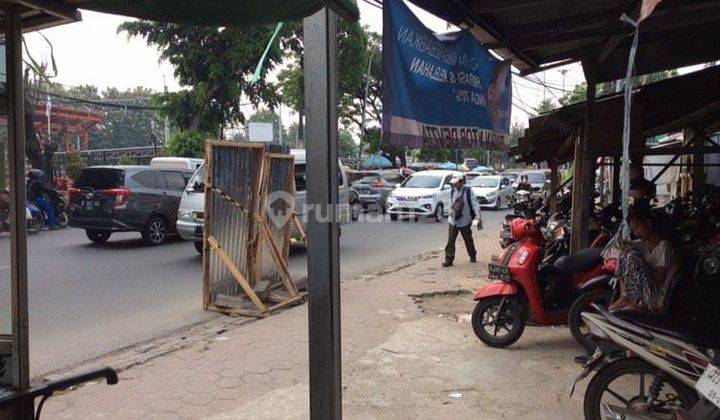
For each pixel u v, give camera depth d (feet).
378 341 18.38
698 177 41.47
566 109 23.03
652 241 13.92
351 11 8.29
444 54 14.16
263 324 20.77
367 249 41.60
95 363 16.89
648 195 23.72
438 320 21.09
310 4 7.74
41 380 15.48
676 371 10.24
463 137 15.25
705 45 21.47
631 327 10.77
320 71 10.24
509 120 18.88
